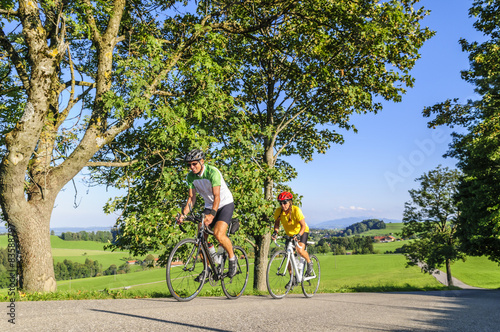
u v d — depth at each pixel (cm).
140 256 1259
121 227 1159
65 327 261
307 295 687
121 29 1174
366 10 1213
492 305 603
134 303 444
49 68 800
